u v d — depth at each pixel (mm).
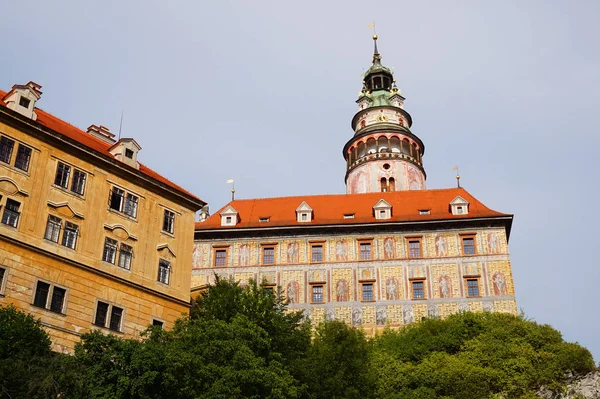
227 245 68500
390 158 82812
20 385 28516
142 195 45875
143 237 44781
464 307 62719
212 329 34781
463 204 68250
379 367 50719
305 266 66562
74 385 29281
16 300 36781
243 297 42562
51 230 39938
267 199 75312
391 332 58875
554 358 50500
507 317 56531
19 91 41219
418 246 66312
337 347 41719
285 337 40812
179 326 35594
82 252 40938
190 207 48844
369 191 81375
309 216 70000
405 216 68938
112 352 30547
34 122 40844
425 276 64688
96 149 44500
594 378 48250
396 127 85812
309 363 39844
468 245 65562
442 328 56406
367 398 40625
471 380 48875
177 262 46344
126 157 46406
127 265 43188
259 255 67625
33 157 40531
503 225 65938
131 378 30016
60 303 38938
